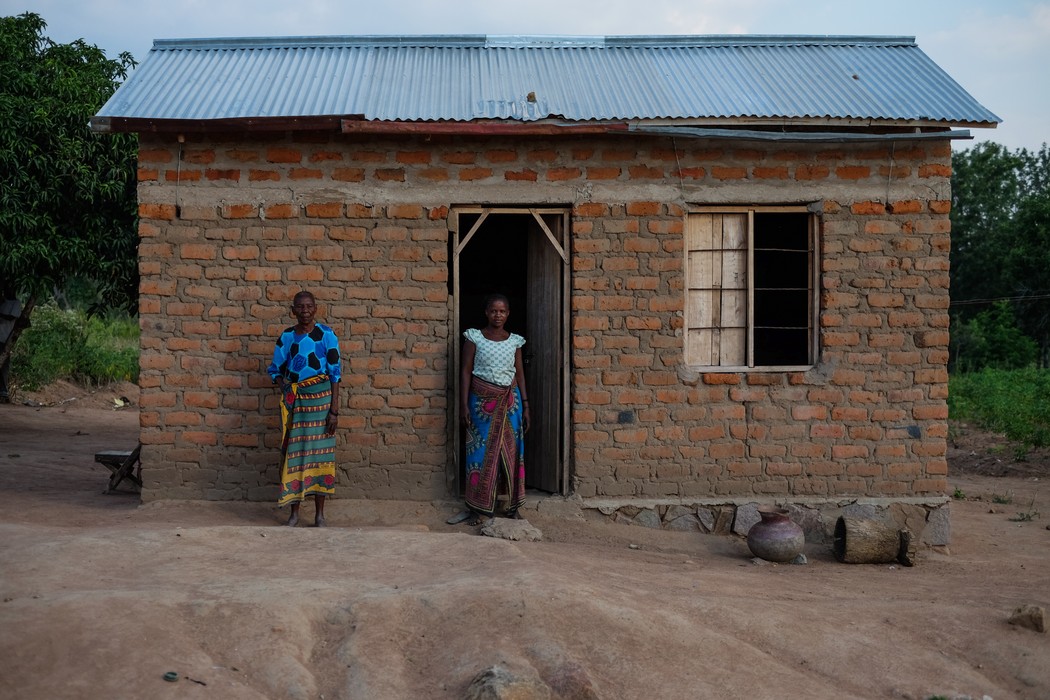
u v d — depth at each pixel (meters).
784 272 8.91
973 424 17.44
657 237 7.51
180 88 7.64
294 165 7.35
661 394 7.54
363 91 7.64
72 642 3.95
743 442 7.60
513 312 11.09
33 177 11.81
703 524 7.57
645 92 7.73
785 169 7.59
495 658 4.10
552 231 7.66
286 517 7.29
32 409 15.57
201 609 4.38
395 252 7.41
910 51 8.62
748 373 7.59
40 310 18.94
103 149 12.18
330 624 4.47
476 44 8.66
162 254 7.31
